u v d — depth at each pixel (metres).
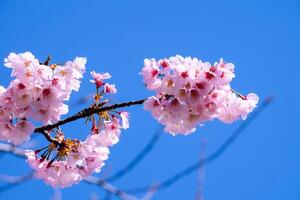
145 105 5.33
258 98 5.61
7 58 5.29
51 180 6.02
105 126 5.86
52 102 5.30
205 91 5.11
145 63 5.38
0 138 5.50
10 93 5.25
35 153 6.00
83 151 5.69
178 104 5.25
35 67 5.27
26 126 5.48
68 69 5.47
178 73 5.12
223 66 5.25
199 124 5.46
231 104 5.54
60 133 5.64
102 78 5.53
